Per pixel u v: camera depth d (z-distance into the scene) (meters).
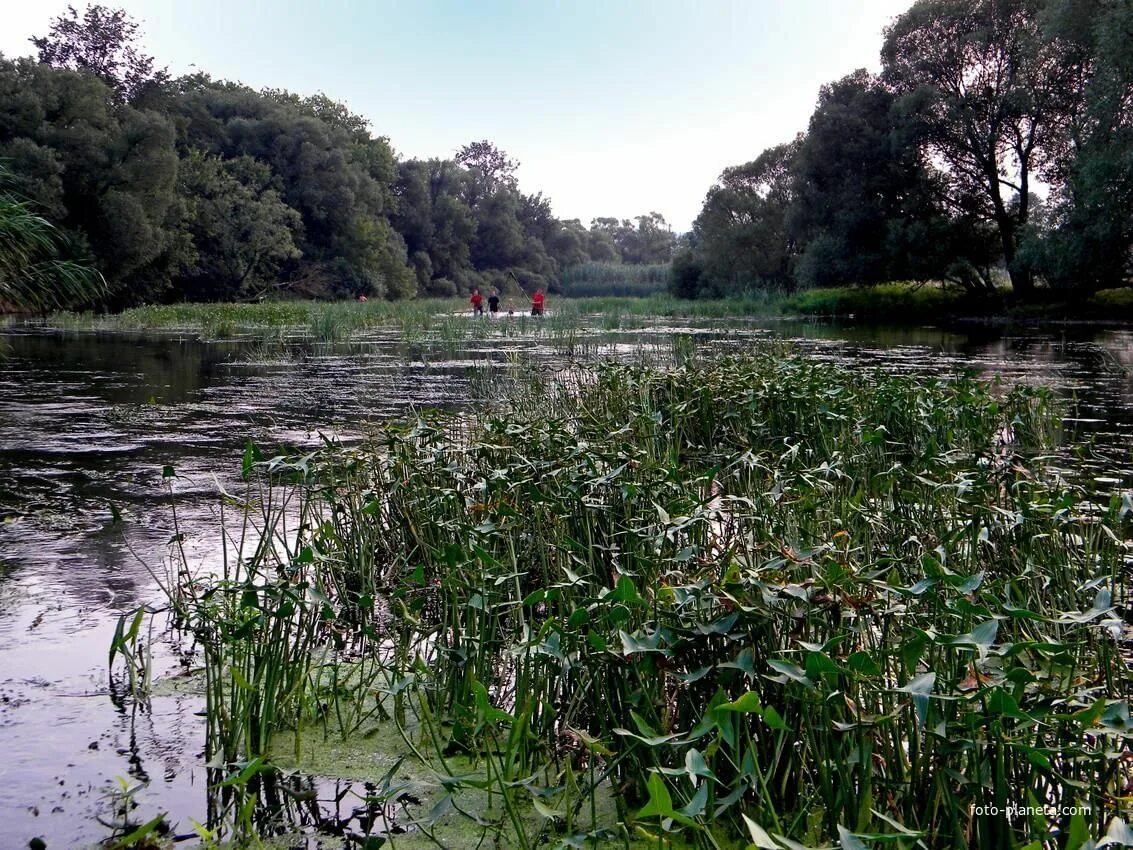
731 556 3.19
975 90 30.11
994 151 30.58
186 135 50.12
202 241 46.75
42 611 4.16
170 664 3.66
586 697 2.98
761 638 2.67
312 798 2.76
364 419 9.27
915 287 33.38
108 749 3.00
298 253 50.78
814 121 33.06
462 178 85.00
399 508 5.19
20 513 5.75
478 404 10.28
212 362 15.96
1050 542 4.09
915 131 29.95
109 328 26.16
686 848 2.47
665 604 2.80
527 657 2.84
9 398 10.93
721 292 45.06
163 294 44.25
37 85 34.88
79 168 35.19
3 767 2.87
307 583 3.35
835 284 34.31
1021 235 28.83
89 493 6.25
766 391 7.28
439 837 2.57
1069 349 17.69
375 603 4.47
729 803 2.18
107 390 11.79
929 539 4.40
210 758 2.96
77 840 2.50
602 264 92.81
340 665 3.71
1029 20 28.58
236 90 63.88
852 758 2.26
